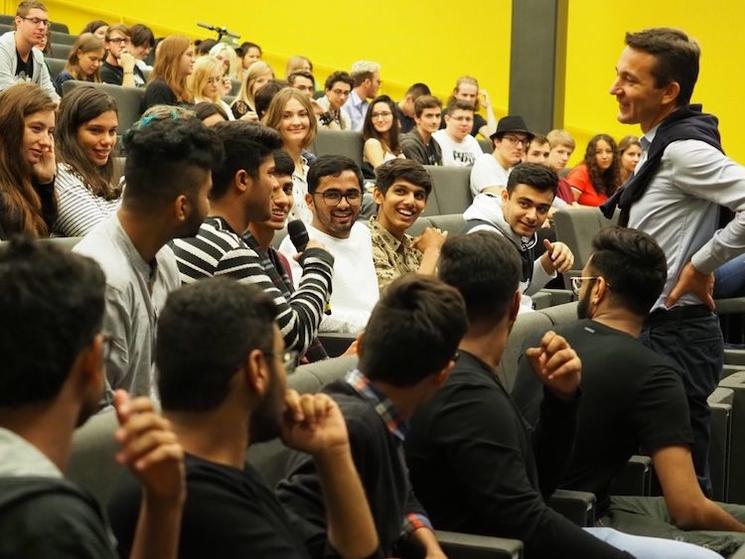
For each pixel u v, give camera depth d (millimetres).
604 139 6555
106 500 1651
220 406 1396
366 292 3436
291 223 2984
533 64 8164
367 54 10695
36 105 2998
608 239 2484
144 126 2006
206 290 1413
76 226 3215
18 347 1089
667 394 2340
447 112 6973
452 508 2043
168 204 2010
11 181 2982
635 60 2758
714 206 2758
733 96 9008
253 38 11164
